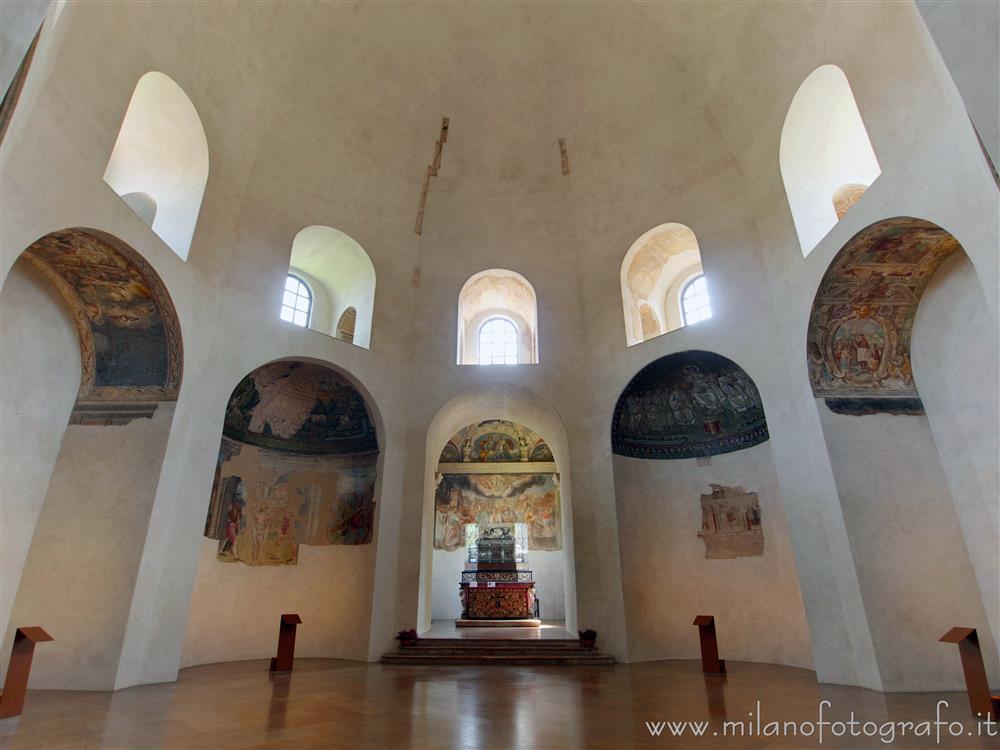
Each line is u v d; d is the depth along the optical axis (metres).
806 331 10.00
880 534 8.84
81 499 9.17
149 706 7.14
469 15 13.85
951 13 4.61
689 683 8.97
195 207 10.63
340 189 13.96
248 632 11.96
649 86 13.59
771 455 11.90
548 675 9.78
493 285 16.16
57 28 6.27
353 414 13.73
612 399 13.10
